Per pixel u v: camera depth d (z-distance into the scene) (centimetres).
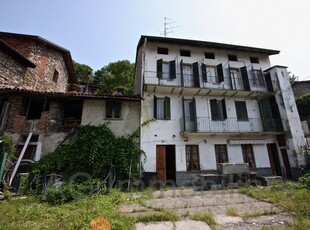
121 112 1073
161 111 1187
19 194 709
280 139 1263
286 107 1257
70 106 1126
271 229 381
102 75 2964
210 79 1316
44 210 516
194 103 1195
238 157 1180
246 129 1247
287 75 1354
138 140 1044
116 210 531
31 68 1179
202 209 552
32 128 942
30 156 906
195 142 1148
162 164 1073
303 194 637
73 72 1764
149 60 1272
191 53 1372
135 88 1537
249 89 1299
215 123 1216
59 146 923
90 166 849
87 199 630
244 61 1438
